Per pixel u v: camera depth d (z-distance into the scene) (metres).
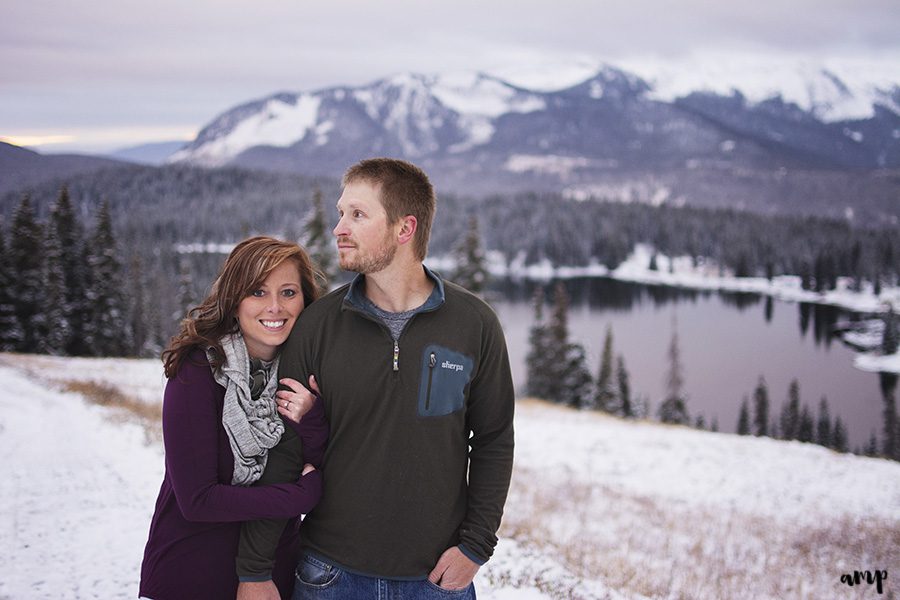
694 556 8.45
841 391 87.62
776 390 86.62
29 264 37.19
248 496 2.34
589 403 44.50
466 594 2.64
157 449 9.54
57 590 4.45
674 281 180.88
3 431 10.71
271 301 2.51
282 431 2.44
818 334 121.81
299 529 2.77
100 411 13.62
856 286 163.50
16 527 5.69
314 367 2.51
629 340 111.12
